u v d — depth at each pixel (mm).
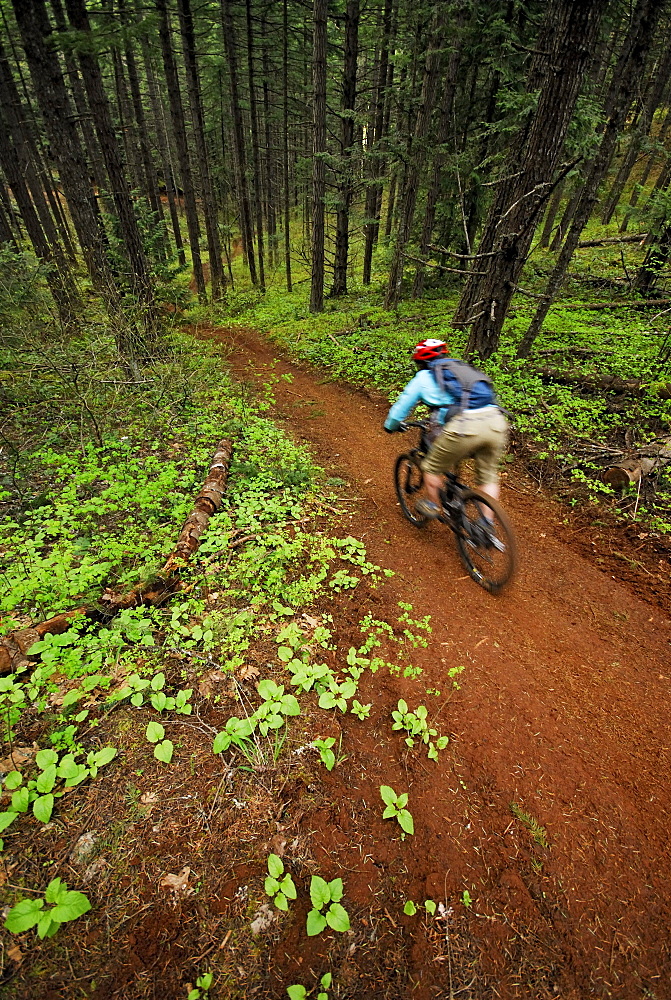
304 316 16656
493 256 7977
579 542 5156
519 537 5266
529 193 6910
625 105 8047
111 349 7523
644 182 24891
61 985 1871
